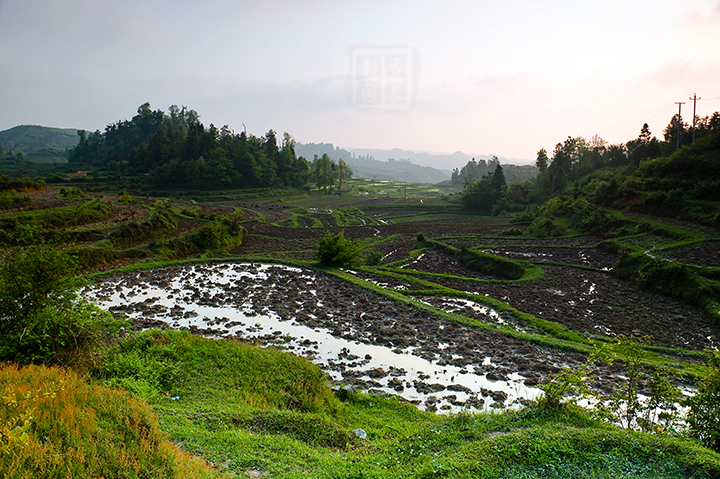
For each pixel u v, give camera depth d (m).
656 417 11.84
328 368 15.14
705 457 7.37
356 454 8.54
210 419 9.27
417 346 17.38
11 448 5.42
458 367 15.54
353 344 17.41
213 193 103.75
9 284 10.99
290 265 31.78
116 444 6.60
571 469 7.24
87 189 91.25
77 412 7.04
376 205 105.31
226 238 46.22
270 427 9.50
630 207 51.81
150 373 11.63
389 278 29.14
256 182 119.06
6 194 44.94
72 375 9.20
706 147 60.34
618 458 7.52
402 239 53.03
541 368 15.46
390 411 12.03
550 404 10.14
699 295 24.52
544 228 53.84
